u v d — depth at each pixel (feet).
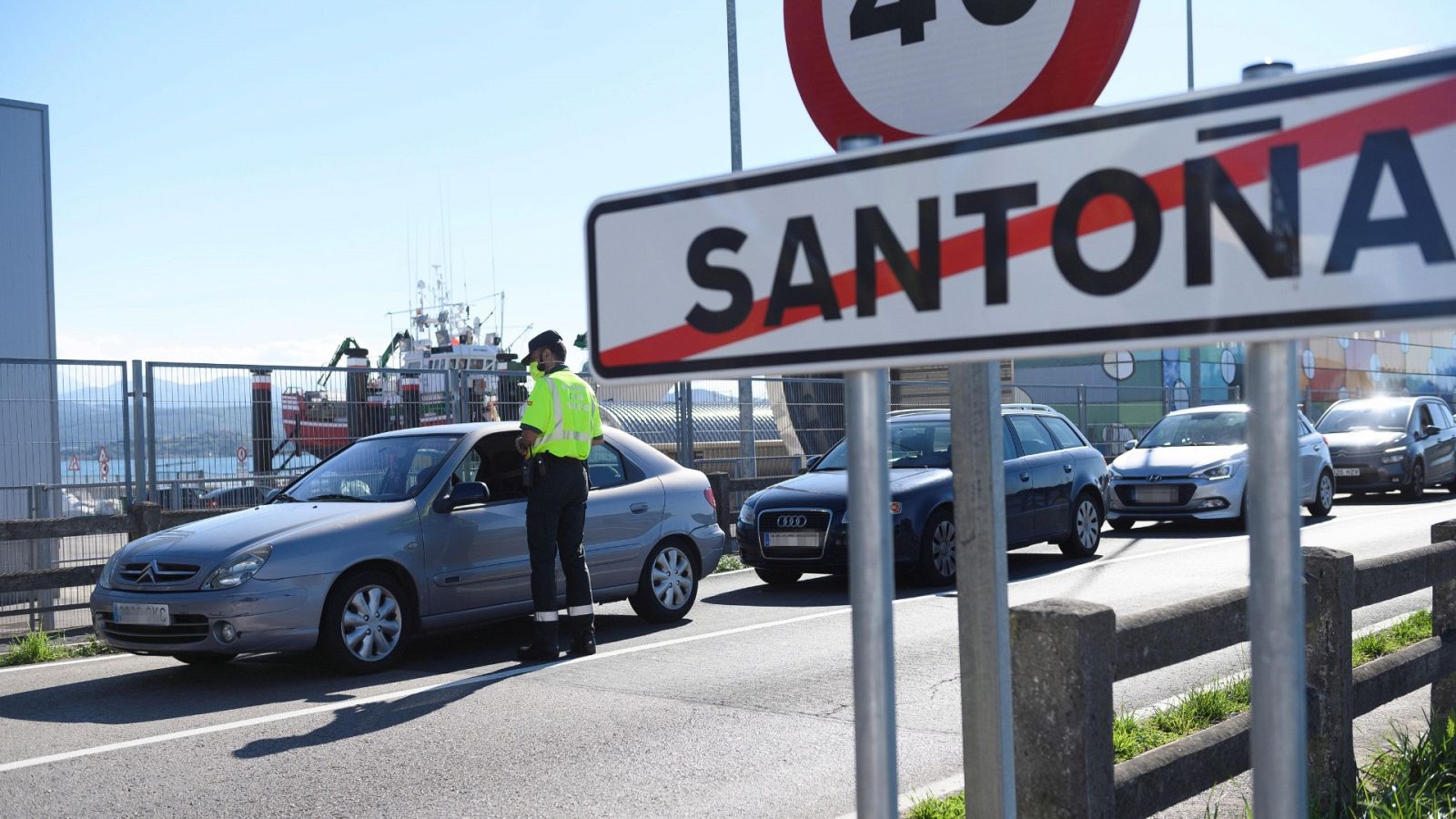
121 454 36.63
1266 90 3.51
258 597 22.70
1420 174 3.30
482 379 45.96
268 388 39.93
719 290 4.45
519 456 27.81
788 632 27.84
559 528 25.55
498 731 19.08
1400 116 3.33
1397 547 40.68
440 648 27.14
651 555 29.58
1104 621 7.96
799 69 6.25
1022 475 38.81
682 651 25.77
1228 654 24.17
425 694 21.86
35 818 15.20
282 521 24.36
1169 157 3.66
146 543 24.35
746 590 36.29
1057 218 3.84
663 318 4.56
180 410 37.81
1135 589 32.86
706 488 31.27
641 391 51.01
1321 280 3.43
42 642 27.55
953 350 4.02
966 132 4.00
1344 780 12.12
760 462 54.13
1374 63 3.35
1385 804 12.18
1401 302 3.32
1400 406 66.74
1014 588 33.81
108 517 31.22
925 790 15.39
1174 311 3.65
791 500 35.47
